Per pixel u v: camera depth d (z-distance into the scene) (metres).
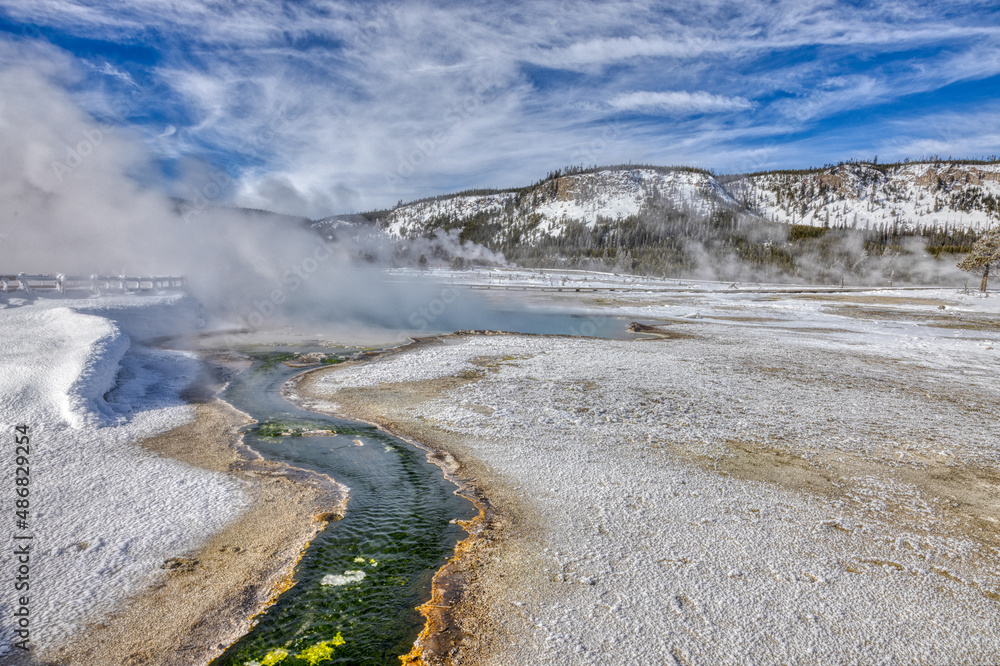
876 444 8.16
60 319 13.70
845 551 4.95
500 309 33.34
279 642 3.69
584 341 19.31
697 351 17.30
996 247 52.34
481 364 14.14
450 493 6.24
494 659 3.51
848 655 3.56
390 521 5.53
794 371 14.06
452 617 3.96
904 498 6.20
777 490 6.34
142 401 9.57
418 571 4.62
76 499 5.65
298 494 6.15
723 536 5.18
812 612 4.02
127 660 3.46
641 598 4.15
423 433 8.46
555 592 4.24
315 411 9.66
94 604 3.99
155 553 4.75
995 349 18.39
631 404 10.23
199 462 6.96
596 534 5.21
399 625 3.90
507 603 4.11
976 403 10.85
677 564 4.66
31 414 7.80
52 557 4.56
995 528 5.50
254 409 9.71
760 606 4.07
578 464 7.14
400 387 11.47
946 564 4.76
